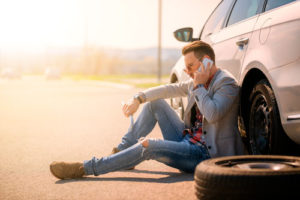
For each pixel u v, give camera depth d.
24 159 4.93
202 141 3.56
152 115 3.96
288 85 3.05
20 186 3.69
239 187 2.41
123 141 3.99
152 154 3.42
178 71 6.07
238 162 2.84
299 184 2.36
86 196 3.23
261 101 3.57
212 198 2.53
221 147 3.47
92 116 9.62
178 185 3.41
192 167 3.55
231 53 4.08
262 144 3.57
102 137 6.50
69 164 3.67
